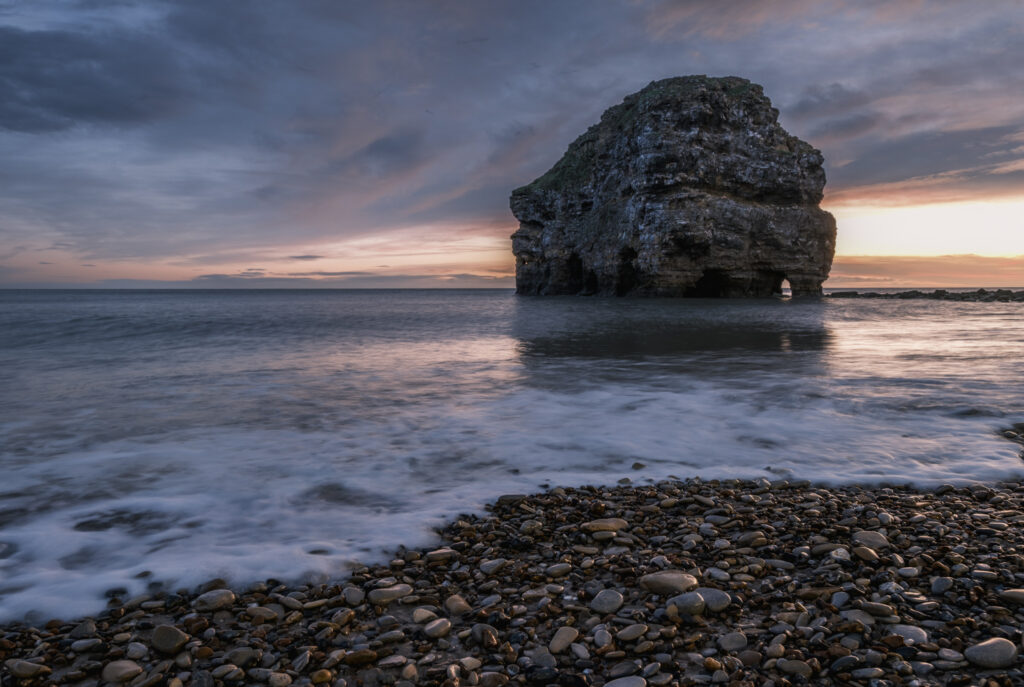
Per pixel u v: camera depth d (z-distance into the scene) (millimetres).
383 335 24094
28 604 3668
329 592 3816
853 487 5801
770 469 6387
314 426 8391
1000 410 8797
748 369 13508
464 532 4758
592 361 15242
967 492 5590
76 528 4867
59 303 70125
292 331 26344
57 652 3143
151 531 4801
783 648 3072
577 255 71250
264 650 3164
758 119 59781
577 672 2918
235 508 5324
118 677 2914
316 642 3238
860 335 22203
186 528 4863
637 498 5559
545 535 4727
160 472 6344
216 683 2883
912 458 6707
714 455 6945
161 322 31438
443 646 3189
